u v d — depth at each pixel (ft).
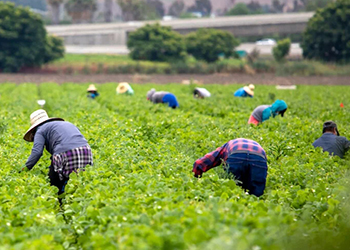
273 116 119.85
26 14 558.15
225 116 144.25
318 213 55.11
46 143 70.59
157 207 47.98
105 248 40.06
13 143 91.30
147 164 72.79
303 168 75.51
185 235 37.04
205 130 109.09
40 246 39.06
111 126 106.83
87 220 49.44
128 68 568.00
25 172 69.46
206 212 42.50
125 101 182.60
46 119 72.08
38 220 49.16
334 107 168.14
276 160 84.58
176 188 58.34
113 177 64.54
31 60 564.30
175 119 123.24
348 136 104.01
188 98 206.59
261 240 37.35
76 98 194.90
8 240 41.88
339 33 576.61
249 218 42.37
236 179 67.05
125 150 82.43
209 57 643.45
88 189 59.26
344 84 407.23
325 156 82.89
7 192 59.00
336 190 60.39
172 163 73.77
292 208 57.67
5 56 553.64
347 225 50.24
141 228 41.04
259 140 95.35
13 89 292.81
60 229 48.47
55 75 524.93
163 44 627.46
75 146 68.69
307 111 156.66
